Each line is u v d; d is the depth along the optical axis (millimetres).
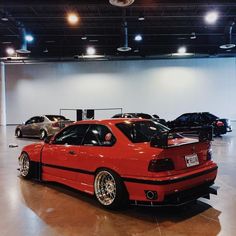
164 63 20094
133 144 3453
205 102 19844
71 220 3207
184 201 3221
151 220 3189
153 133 3869
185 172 3264
